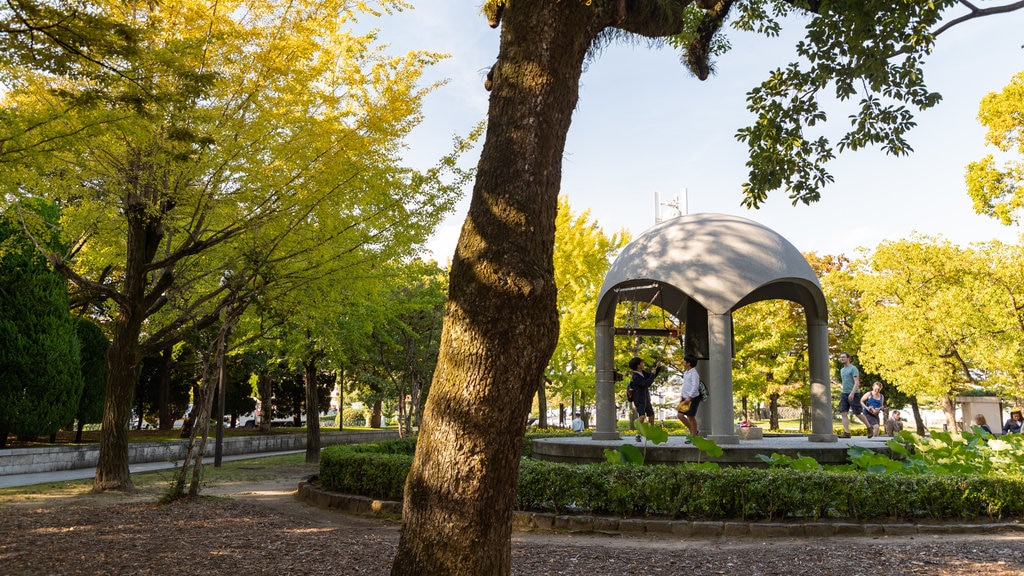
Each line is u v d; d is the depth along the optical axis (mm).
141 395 26812
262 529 7594
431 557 3443
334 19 9820
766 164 8508
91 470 15375
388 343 22031
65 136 6559
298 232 10195
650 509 8195
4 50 5652
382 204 10500
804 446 10703
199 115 7164
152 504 9328
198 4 8898
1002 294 20938
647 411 12344
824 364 12117
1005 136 20859
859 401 14992
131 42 5988
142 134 6883
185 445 19391
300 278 10891
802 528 7480
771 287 13742
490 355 3533
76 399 15852
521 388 3570
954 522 7766
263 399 27844
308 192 9445
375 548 6562
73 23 5543
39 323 15055
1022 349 20422
